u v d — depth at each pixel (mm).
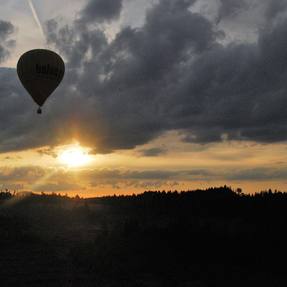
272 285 21516
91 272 23250
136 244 29375
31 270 23562
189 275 23031
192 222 37000
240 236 30797
